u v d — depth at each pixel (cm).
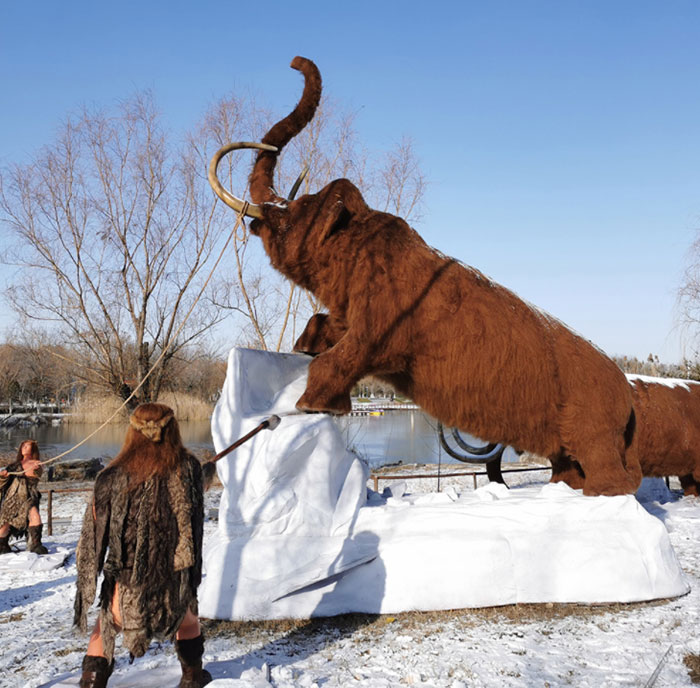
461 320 565
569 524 523
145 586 299
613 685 362
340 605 484
